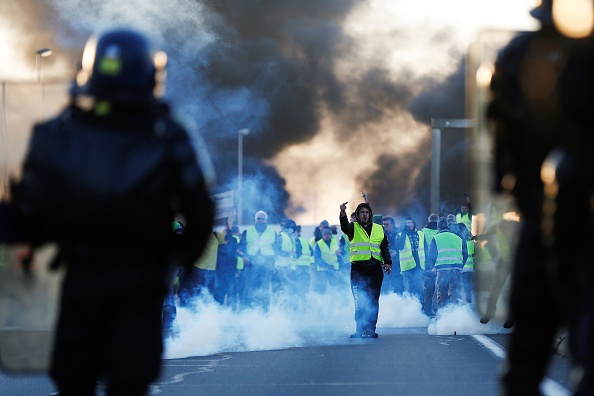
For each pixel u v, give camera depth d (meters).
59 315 10.36
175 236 10.82
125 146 10.23
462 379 21.95
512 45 12.14
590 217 10.86
